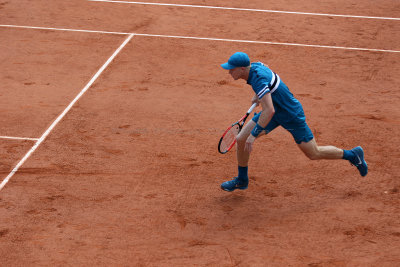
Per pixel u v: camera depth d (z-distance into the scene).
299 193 22.83
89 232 19.98
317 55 39.53
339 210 21.50
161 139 27.44
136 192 22.77
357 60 38.62
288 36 43.34
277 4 51.94
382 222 20.67
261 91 19.25
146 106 31.22
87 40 41.66
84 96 32.41
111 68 36.69
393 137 27.73
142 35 42.94
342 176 24.11
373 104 31.75
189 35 43.22
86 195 22.47
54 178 23.73
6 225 20.33
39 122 29.03
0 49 39.53
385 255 18.72
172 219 20.91
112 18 46.94
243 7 50.84
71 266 18.09
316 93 33.25
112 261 18.38
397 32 44.50
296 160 25.55
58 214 21.11
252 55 39.28
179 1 52.28
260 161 25.42
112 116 29.92
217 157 25.81
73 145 26.70
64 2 51.22
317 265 18.17
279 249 19.11
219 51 40.03
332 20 47.41
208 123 29.31
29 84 34.00
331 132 28.28
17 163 24.91
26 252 18.80
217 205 21.92
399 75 36.12
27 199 22.11
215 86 34.19
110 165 24.91
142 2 51.62
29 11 48.38
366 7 51.25
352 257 18.62
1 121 29.03
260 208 21.75
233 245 19.34
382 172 24.36
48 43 40.91
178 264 18.25
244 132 20.94
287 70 36.78
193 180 23.80
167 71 36.38
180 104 31.58
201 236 19.88
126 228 20.28
